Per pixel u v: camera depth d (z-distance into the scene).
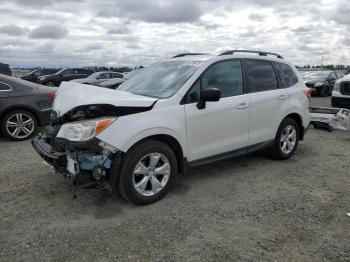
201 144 4.76
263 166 5.86
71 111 4.05
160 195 4.37
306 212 4.15
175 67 5.12
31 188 4.77
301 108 6.27
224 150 5.08
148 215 4.02
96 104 3.91
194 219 3.94
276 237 3.57
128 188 4.08
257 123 5.50
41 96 7.97
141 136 4.07
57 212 4.07
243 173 5.50
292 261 3.16
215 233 3.64
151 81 5.07
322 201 4.48
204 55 5.34
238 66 5.34
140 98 4.27
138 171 4.13
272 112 5.72
